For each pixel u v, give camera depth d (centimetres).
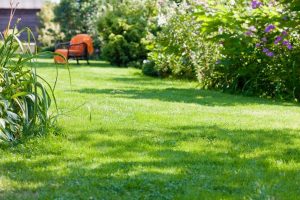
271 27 988
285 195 357
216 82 1109
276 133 566
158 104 791
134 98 870
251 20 1014
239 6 1073
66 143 495
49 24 2852
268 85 1012
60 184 375
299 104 884
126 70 1669
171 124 613
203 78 1152
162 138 531
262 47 1023
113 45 1869
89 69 1630
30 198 345
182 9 1358
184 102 840
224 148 491
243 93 1027
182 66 1362
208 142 516
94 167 418
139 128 582
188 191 363
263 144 511
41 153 461
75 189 365
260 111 751
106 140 515
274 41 994
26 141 491
